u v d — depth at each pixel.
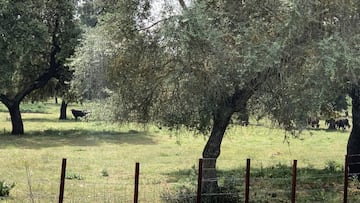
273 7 10.96
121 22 12.93
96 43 14.14
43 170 17.94
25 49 29.95
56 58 33.97
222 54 10.88
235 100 12.43
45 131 36.28
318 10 10.77
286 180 16.80
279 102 11.52
